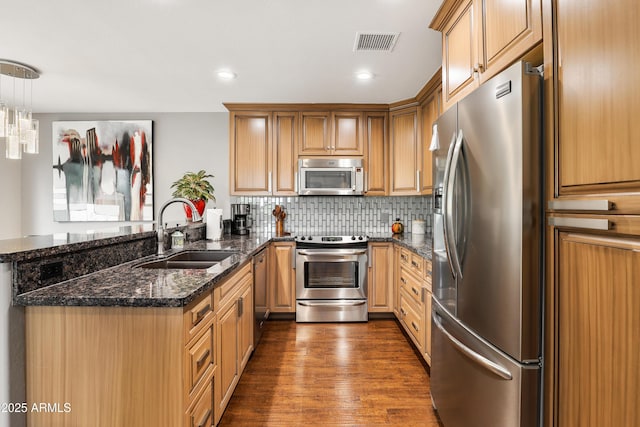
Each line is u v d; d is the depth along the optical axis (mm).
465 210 1477
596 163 922
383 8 1955
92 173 4098
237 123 3822
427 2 1896
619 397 861
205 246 2787
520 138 1131
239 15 2035
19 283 1250
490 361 1306
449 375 1700
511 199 1176
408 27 2162
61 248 1434
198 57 2623
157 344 1241
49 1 1895
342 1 1896
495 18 1430
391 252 3619
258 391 2217
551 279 1104
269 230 4137
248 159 3822
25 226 4125
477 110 1372
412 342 3027
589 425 955
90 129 4094
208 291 1553
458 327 1566
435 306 1921
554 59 1081
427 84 3123
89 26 2166
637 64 798
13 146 2699
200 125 4145
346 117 3814
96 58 2637
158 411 1241
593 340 943
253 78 3041
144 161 4102
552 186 1093
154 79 3082
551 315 1104
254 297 2721
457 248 1538
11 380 1206
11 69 2840
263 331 3305
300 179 3746
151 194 4113
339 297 3586
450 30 1909
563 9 1040
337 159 3766
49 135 4109
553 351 1097
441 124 1759
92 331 1245
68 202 4094
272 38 2318
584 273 976
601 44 899
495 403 1286
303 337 3148
